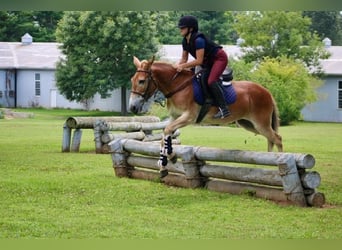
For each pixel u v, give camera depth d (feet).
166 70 38.27
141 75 37.93
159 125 68.90
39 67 182.19
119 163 46.42
